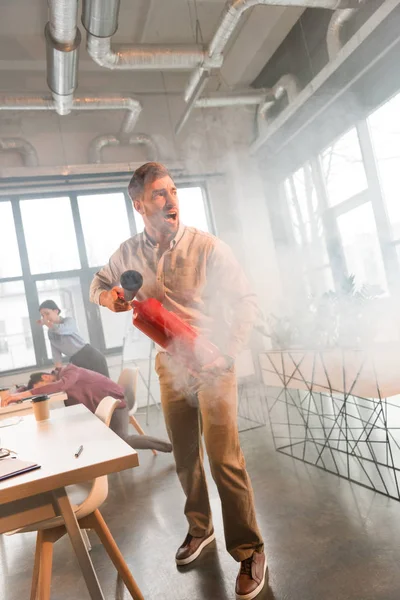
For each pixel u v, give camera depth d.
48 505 0.98
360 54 2.51
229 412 1.20
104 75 4.42
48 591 1.14
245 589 1.27
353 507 1.66
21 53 4.11
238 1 3.05
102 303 1.02
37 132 2.85
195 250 0.95
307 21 3.43
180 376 1.20
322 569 1.34
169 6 3.73
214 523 1.76
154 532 1.80
